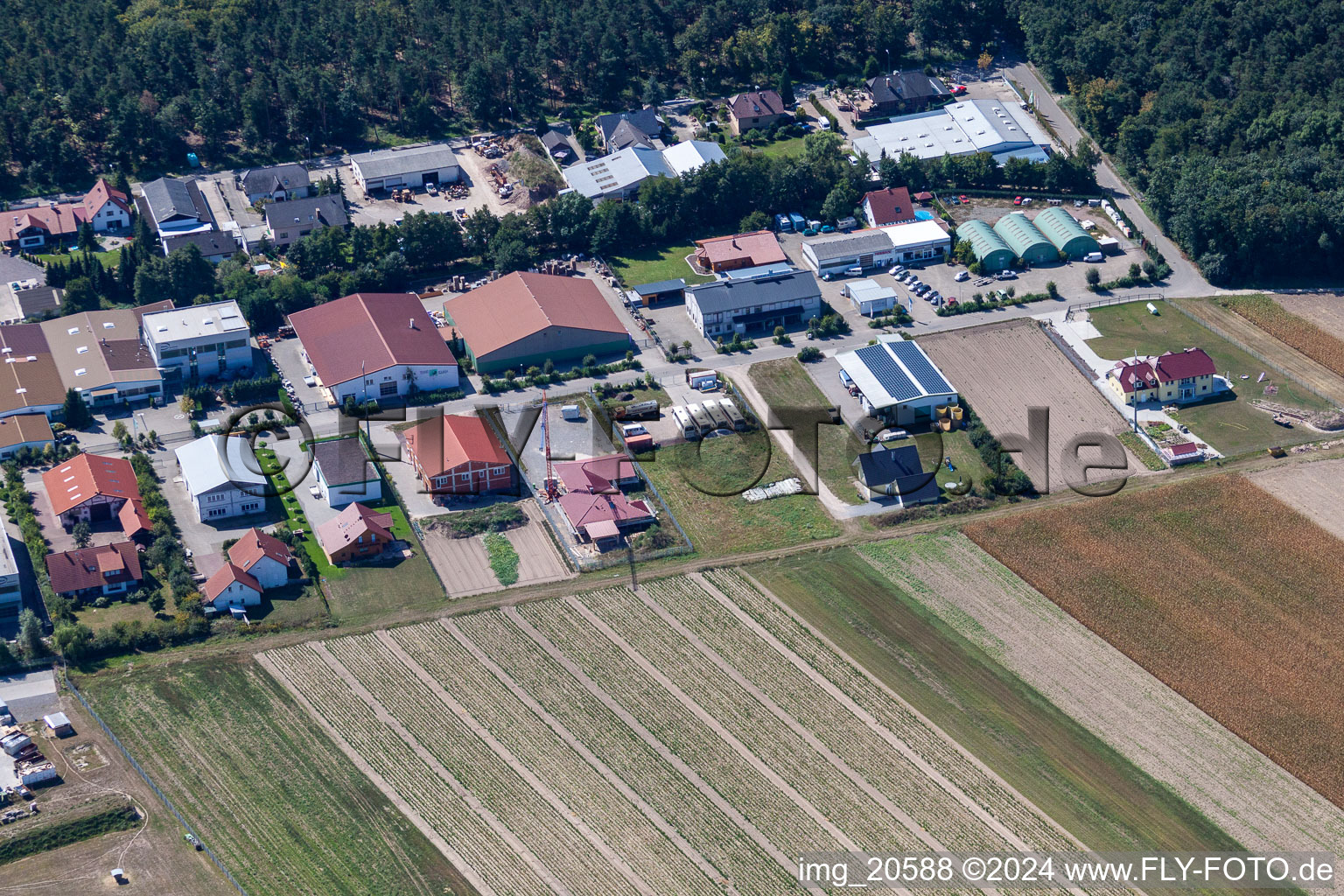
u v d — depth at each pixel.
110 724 163.12
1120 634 178.38
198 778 156.38
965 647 176.62
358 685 169.88
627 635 178.25
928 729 164.00
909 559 191.25
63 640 170.50
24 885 142.88
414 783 156.25
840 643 177.12
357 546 189.62
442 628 179.00
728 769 158.38
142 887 142.88
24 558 187.25
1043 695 169.25
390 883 144.00
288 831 149.88
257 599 181.50
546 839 149.38
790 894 143.12
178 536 191.62
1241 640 177.12
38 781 154.88
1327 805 154.38
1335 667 172.75
